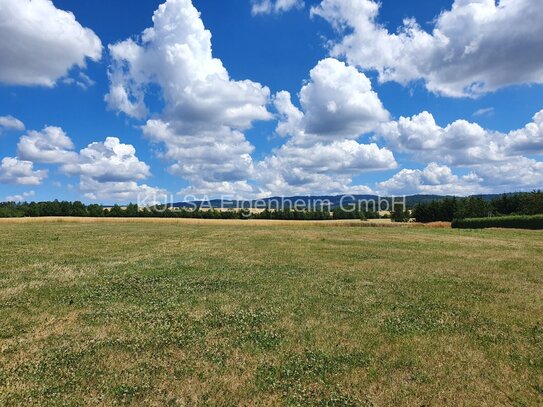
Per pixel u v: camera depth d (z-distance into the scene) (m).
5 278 17.41
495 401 7.20
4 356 8.89
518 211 102.31
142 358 8.83
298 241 37.69
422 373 8.26
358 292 15.61
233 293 15.21
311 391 7.49
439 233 51.25
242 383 7.72
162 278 18.03
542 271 21.28
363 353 9.29
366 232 52.12
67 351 9.19
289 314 12.38
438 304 13.90
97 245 31.62
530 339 10.37
